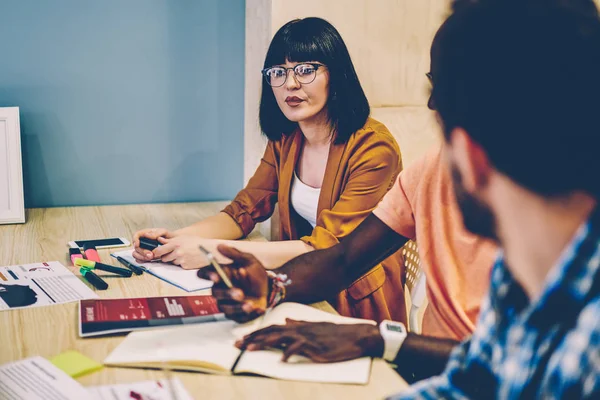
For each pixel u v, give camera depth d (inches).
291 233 74.0
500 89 23.7
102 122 82.5
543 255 24.9
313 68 65.0
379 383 37.4
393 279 67.1
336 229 63.4
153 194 86.6
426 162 50.6
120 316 46.0
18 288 52.3
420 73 82.1
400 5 79.6
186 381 37.4
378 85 81.2
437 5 80.7
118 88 82.1
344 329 40.9
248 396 35.7
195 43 83.4
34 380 36.6
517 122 23.5
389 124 82.4
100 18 79.7
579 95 22.8
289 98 66.4
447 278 48.8
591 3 23.7
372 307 65.9
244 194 74.2
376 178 65.2
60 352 40.9
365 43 79.6
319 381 37.3
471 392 31.0
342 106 66.5
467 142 25.6
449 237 48.8
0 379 36.7
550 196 23.8
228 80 85.7
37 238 69.0
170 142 85.4
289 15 76.2
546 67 23.0
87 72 80.7
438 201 49.1
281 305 47.9
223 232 69.8
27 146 80.6
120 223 76.1
